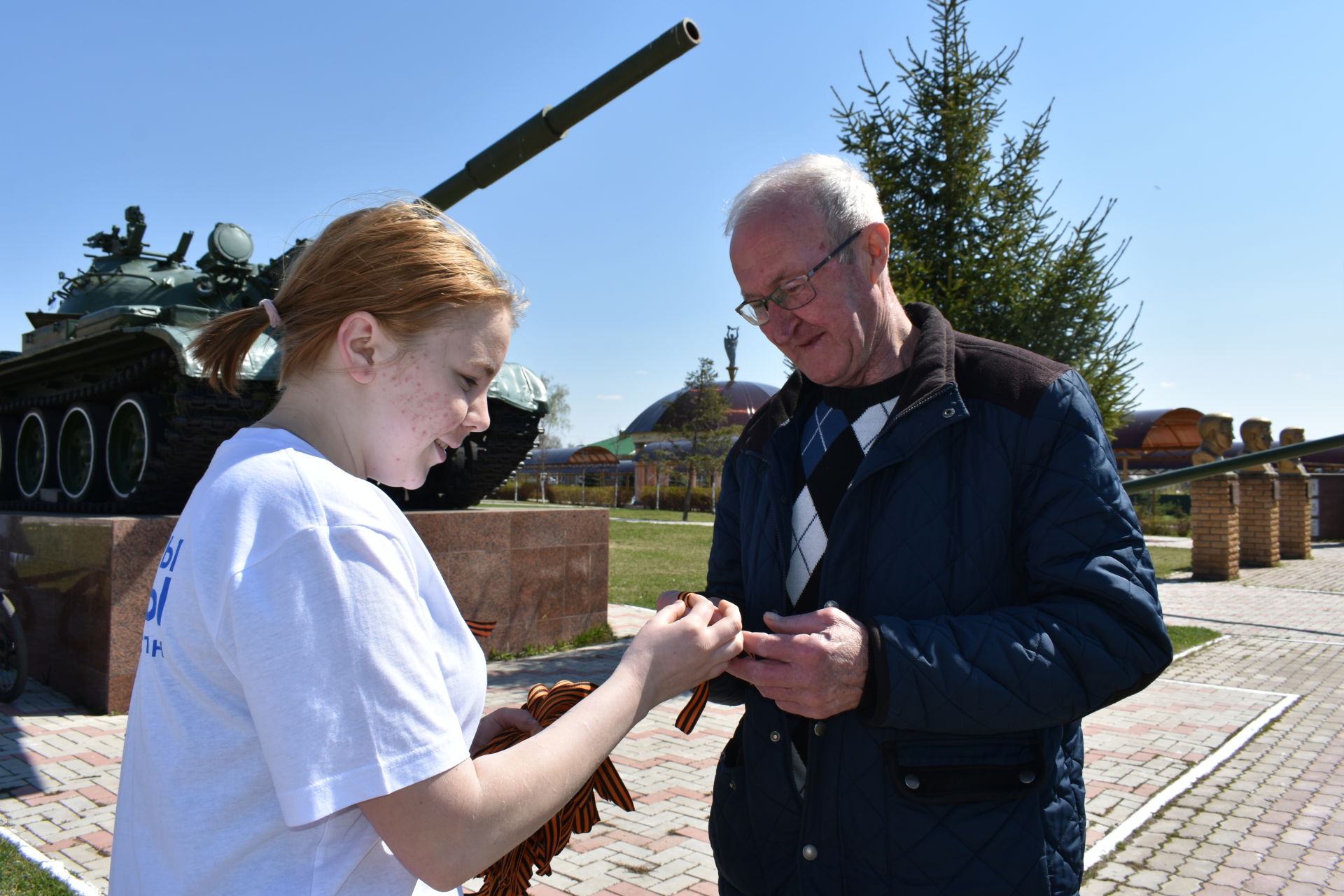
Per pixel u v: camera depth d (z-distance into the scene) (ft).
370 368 3.70
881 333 6.11
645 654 4.09
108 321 25.25
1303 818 14.40
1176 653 28.40
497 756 3.50
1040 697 4.79
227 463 3.47
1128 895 11.75
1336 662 27.45
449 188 24.39
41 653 21.54
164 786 3.31
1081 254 25.55
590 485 165.17
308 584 3.18
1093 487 5.16
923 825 5.06
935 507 5.43
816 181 5.77
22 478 35.04
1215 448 53.06
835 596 5.56
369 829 3.47
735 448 7.10
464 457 30.45
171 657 3.36
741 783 6.14
